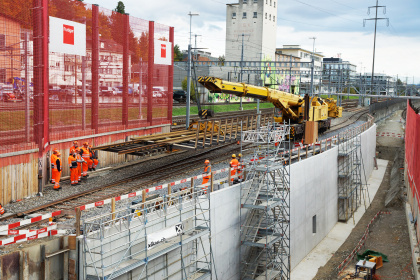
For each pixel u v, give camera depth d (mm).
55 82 22531
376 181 40406
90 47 25234
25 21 19250
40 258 11109
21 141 18797
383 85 66000
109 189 20203
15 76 18656
